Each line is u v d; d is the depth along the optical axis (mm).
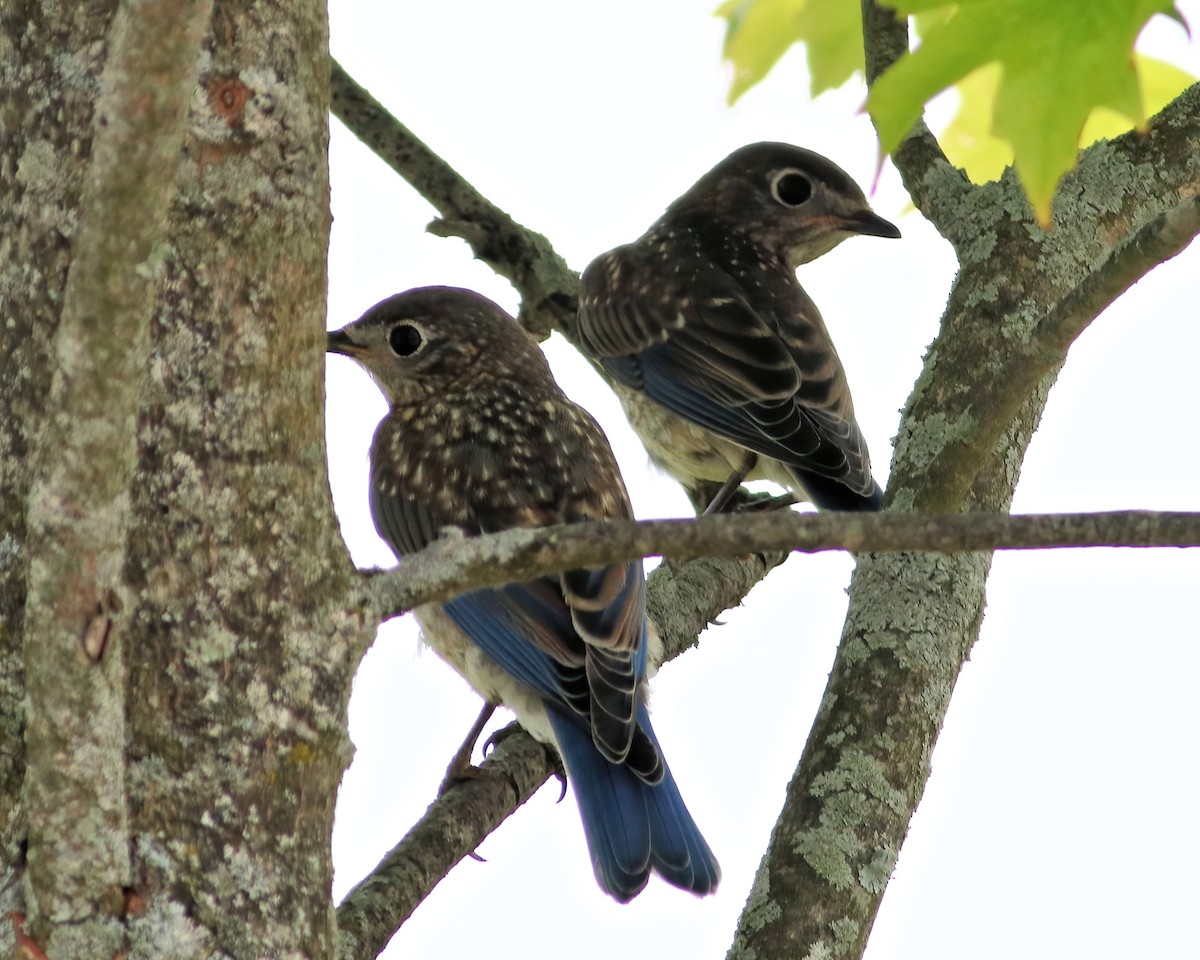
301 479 5852
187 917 5590
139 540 5672
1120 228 11023
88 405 4926
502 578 6047
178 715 5676
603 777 10336
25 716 5551
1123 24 8461
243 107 5703
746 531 5930
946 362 10422
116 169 4668
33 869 5402
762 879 8297
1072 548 5879
